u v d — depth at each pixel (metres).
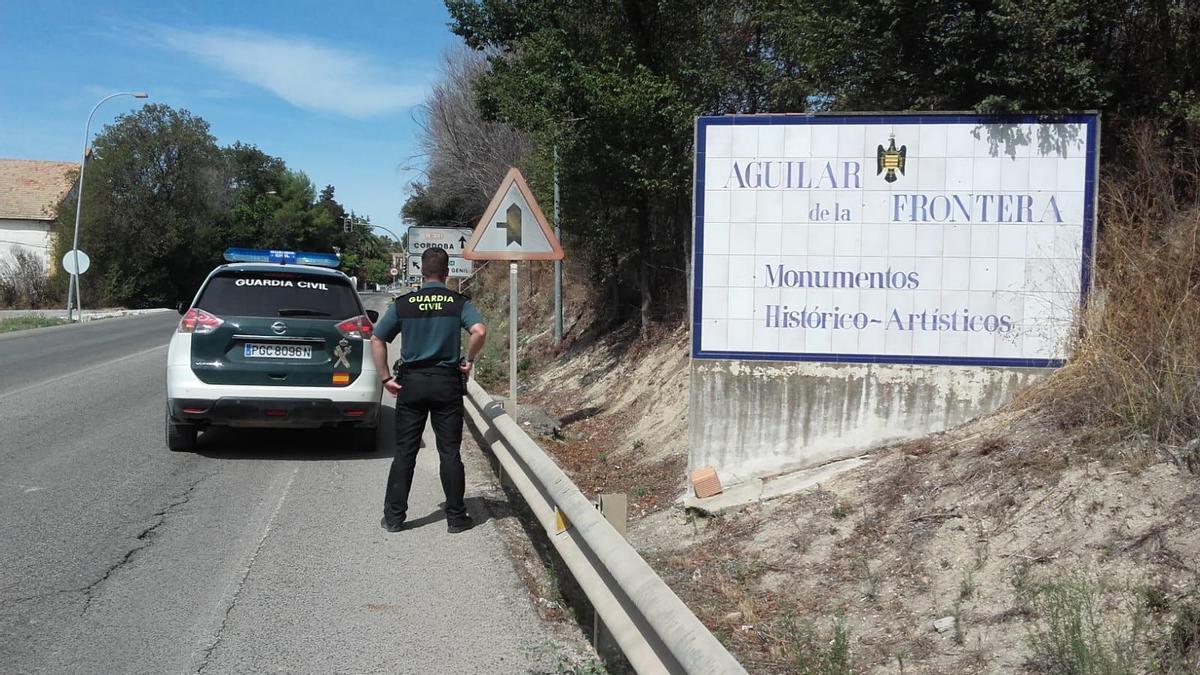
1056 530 4.65
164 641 4.55
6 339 24.67
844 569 5.41
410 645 4.59
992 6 7.14
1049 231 6.57
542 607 5.28
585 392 13.98
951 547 5.05
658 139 11.61
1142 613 3.86
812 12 8.62
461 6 14.66
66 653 4.37
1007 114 6.58
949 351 6.70
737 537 6.31
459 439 6.56
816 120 6.76
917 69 7.73
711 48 11.99
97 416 11.09
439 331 6.41
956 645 4.35
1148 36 7.44
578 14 12.66
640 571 3.71
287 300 8.77
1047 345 6.56
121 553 5.86
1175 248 5.84
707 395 7.00
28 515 6.64
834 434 6.86
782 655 4.69
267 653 4.45
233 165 65.38
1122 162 7.19
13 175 57.84
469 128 30.09
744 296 6.90
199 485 7.74
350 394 8.72
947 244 6.68
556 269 17.97
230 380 8.48
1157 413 4.92
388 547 6.16
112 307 52.75
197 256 57.44
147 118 55.03
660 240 13.49
